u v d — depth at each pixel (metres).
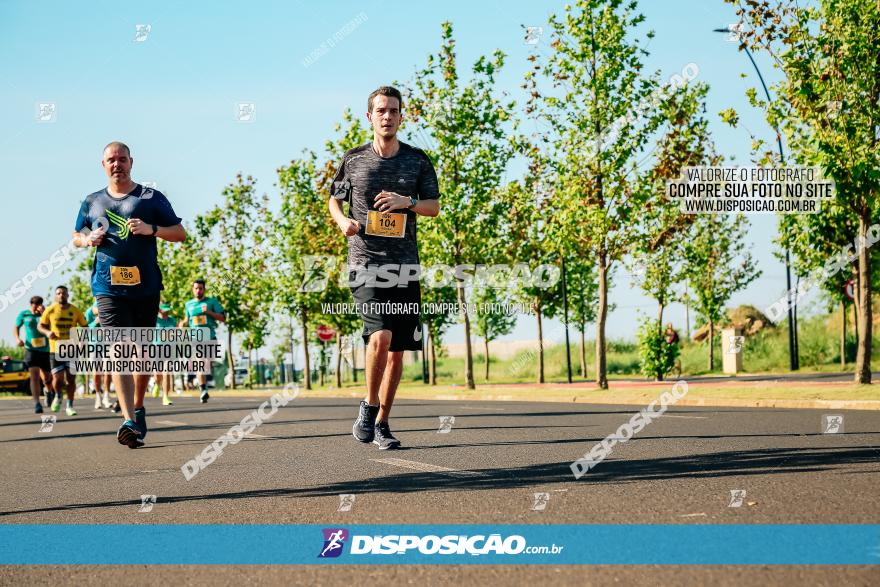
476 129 23.95
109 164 7.43
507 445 6.90
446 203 24.02
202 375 18.59
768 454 5.73
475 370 51.31
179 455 7.11
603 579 2.84
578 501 4.17
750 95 15.09
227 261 38.78
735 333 34.12
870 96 14.53
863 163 14.19
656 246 20.89
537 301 34.28
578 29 19.42
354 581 2.96
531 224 27.77
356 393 24.62
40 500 4.97
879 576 2.79
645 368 25.67
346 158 6.31
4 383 40.91
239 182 38.66
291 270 36.44
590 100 19.56
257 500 4.59
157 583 3.04
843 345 30.19
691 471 5.04
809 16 14.57
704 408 12.61
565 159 20.05
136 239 7.45
